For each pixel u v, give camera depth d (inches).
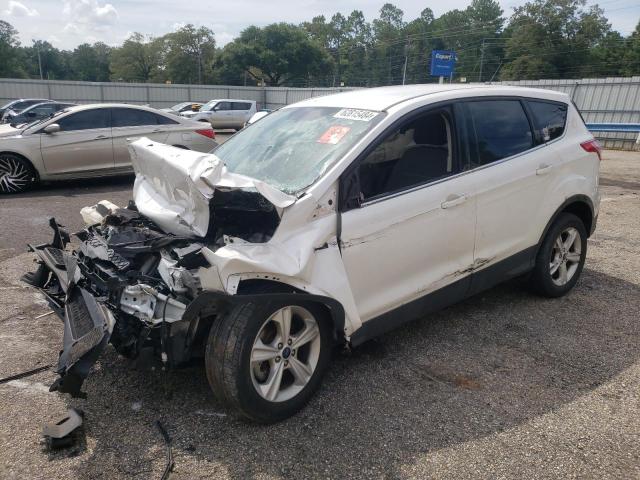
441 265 142.9
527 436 112.6
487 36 3235.7
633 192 403.2
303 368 119.8
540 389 130.6
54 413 119.6
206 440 110.7
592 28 2625.5
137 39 3858.3
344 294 119.6
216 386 111.0
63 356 105.7
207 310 108.1
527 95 169.0
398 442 110.4
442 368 139.9
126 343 112.6
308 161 129.0
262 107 1942.7
